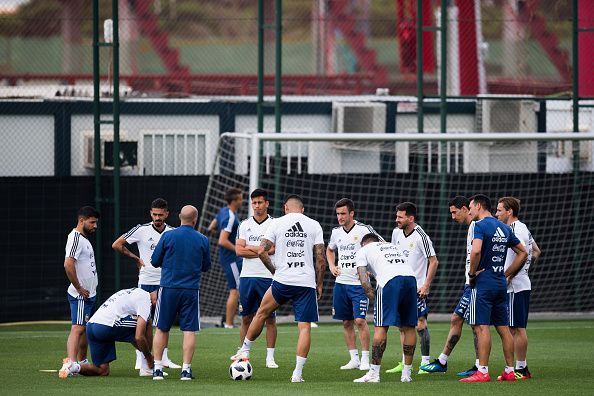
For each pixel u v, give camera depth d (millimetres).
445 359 39875
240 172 64750
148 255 41531
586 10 71125
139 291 37469
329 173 62188
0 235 59594
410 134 56969
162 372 36750
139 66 93562
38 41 86000
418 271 40750
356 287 40844
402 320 36500
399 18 73750
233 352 46000
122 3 92562
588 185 64375
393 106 66875
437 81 70625
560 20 69125
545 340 51938
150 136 64312
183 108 64812
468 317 37000
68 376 37188
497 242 36594
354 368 40969
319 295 37594
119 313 37125
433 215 62875
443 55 62281
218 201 61562
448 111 67938
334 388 34031
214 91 75688
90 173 63688
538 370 40188
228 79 76000
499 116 67875
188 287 36688
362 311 40625
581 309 64188
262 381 36406
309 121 66188
